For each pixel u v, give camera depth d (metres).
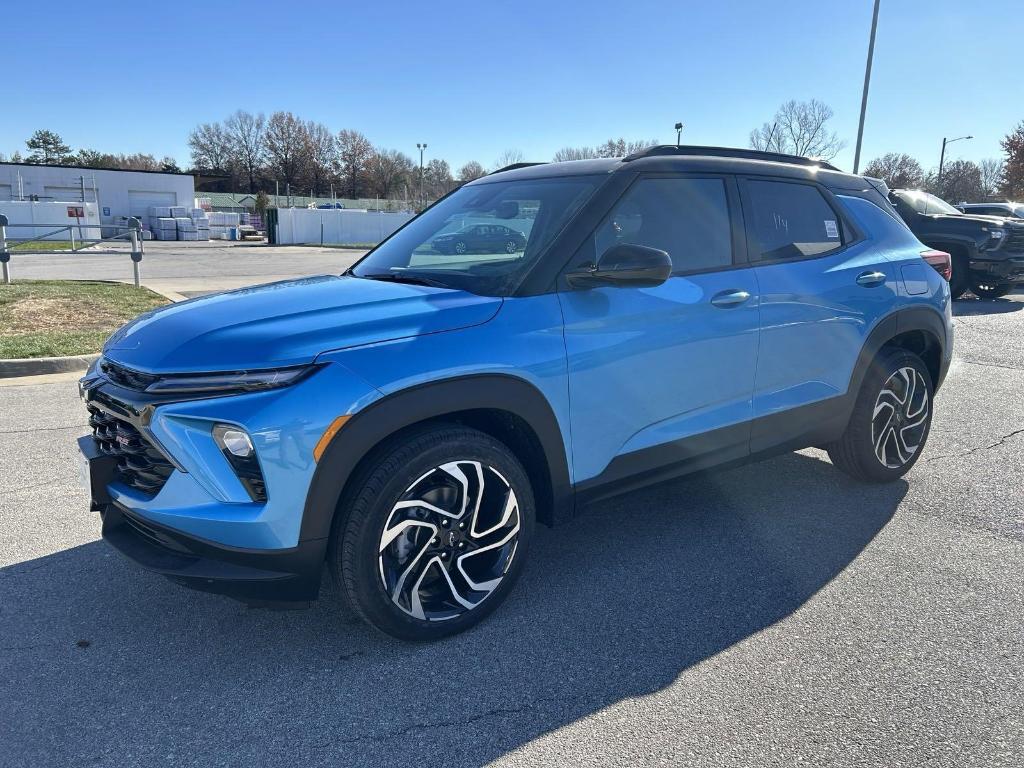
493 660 2.75
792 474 4.71
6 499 4.19
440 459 2.67
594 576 3.39
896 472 4.45
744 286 3.50
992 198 58.44
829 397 3.97
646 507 4.20
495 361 2.73
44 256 26.25
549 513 3.10
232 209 73.06
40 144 101.12
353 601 2.65
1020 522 3.97
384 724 2.41
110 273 19.09
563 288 2.98
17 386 6.83
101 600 3.15
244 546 2.45
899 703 2.50
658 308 3.19
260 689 2.58
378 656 2.77
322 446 2.43
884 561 3.53
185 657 2.76
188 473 2.46
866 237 4.21
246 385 2.41
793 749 2.29
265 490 2.41
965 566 3.47
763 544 3.72
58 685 2.59
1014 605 3.13
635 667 2.71
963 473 4.70
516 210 3.37
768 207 3.77
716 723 2.41
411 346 2.61
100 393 2.73
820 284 3.81
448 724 2.41
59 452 4.98
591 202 3.15
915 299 4.26
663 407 3.29
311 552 2.50
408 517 2.67
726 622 3.00
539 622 3.01
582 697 2.54
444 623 2.84
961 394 6.71
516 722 2.42
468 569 2.93
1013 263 12.78
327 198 89.62
